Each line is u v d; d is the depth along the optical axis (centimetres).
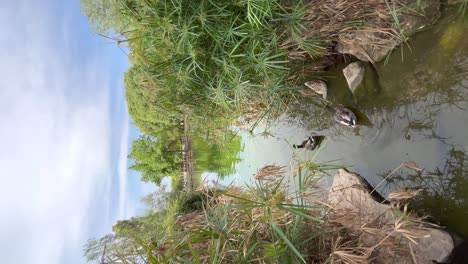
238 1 288
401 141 331
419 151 314
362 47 348
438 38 294
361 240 292
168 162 764
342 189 333
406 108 328
